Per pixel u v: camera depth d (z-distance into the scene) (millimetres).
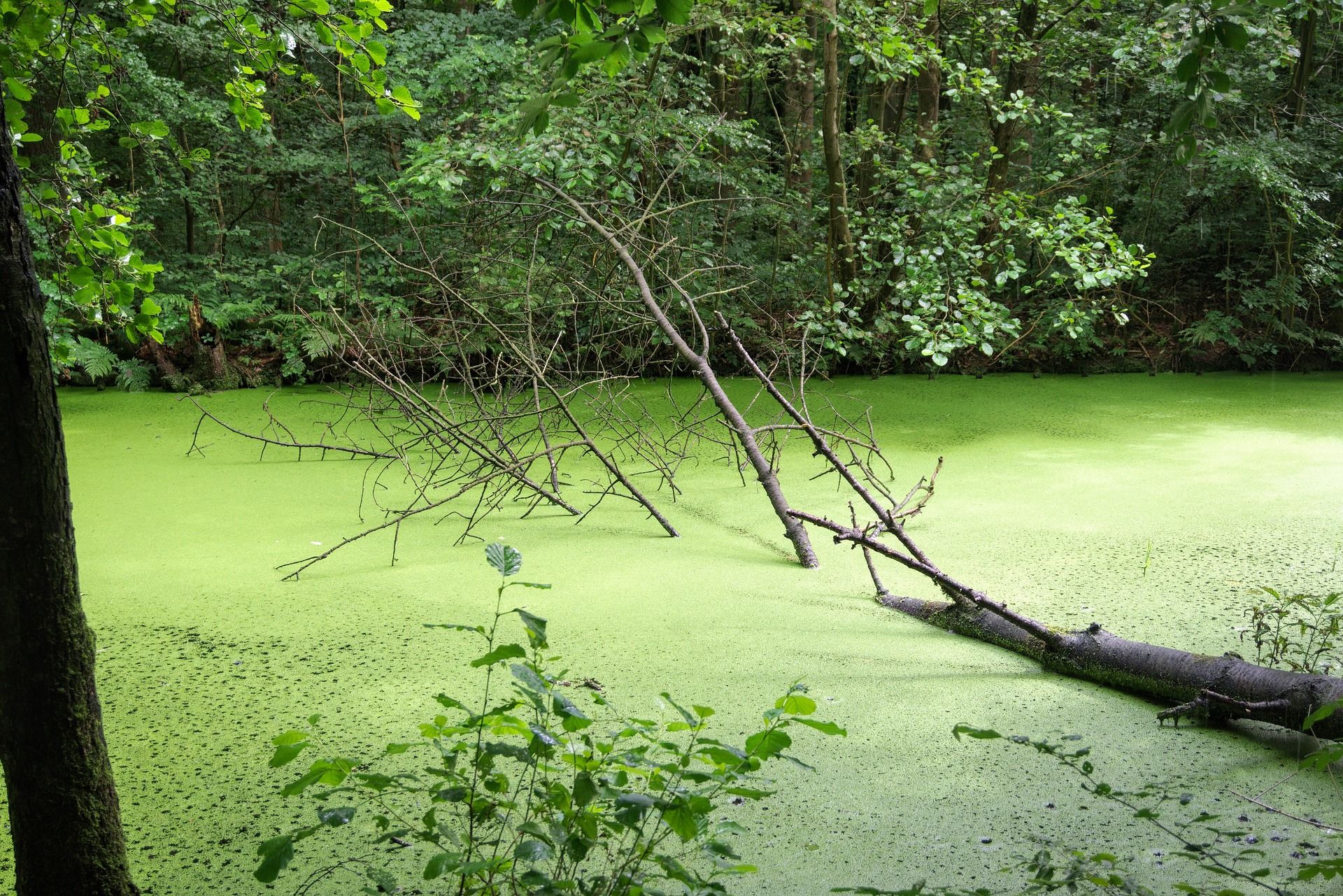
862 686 3787
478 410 7148
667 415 8945
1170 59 8102
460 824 2805
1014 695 3713
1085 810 2902
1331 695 3102
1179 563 5098
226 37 4383
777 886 2557
